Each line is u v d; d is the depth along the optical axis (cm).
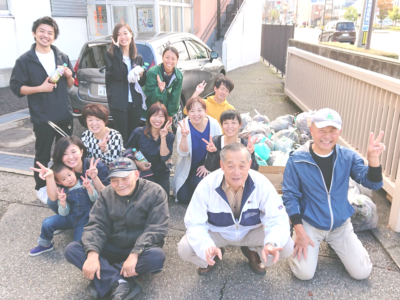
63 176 275
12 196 373
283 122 468
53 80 330
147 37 548
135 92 399
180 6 1238
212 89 716
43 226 278
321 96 562
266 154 365
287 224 231
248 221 240
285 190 258
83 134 349
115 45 376
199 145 350
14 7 888
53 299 235
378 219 317
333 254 279
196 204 236
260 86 1022
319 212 252
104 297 234
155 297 235
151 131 342
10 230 315
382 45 1343
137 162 336
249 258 265
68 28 1059
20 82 329
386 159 337
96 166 307
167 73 405
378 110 352
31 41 949
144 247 231
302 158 250
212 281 251
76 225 283
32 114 341
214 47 1507
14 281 252
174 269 264
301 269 244
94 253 228
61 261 275
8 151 496
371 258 271
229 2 1778
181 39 609
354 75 409
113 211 243
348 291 238
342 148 251
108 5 1088
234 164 212
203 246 222
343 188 249
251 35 1617
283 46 1200
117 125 406
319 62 556
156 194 250
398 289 239
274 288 243
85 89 503
